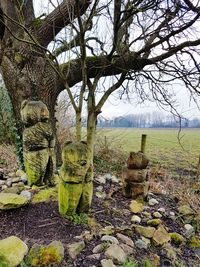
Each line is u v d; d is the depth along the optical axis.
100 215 3.23
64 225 2.85
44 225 2.85
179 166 6.96
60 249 2.38
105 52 3.43
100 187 4.27
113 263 2.36
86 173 2.97
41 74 5.02
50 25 4.80
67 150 2.87
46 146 3.69
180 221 3.61
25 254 2.33
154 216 3.53
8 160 5.94
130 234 2.94
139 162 3.86
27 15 5.13
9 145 7.41
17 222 2.89
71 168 2.86
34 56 4.87
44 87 5.10
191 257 2.93
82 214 2.99
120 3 3.01
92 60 4.49
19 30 4.79
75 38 3.28
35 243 2.50
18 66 4.87
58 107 7.58
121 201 3.81
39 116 3.59
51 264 2.28
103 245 2.55
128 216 3.38
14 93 5.03
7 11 4.81
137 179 3.85
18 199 3.14
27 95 4.89
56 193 3.51
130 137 9.66
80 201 2.99
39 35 4.87
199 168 5.71
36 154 3.63
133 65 3.91
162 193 4.63
